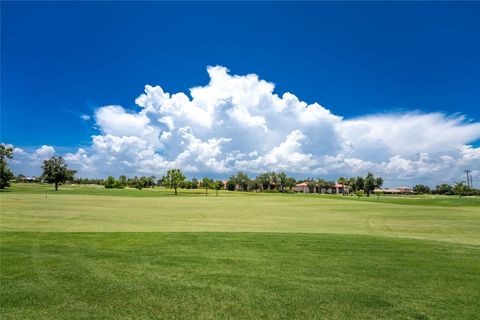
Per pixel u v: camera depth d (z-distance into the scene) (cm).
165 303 755
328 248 1363
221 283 893
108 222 2425
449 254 1256
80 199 5766
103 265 1073
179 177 12262
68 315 691
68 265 1073
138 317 684
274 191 18188
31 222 2331
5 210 3256
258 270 1021
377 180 15950
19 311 709
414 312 714
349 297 797
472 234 1950
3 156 10744
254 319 678
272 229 2102
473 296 807
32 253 1248
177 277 945
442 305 753
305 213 3497
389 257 1204
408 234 1931
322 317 689
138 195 9231
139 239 1570
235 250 1319
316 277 952
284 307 736
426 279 939
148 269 1028
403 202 6662
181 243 1466
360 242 1502
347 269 1038
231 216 3075
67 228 2028
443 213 3506
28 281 905
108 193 9756
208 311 713
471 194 13700
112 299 777
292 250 1321
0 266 1058
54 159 13088
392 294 818
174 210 3791
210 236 1664
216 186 13438
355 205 5228
